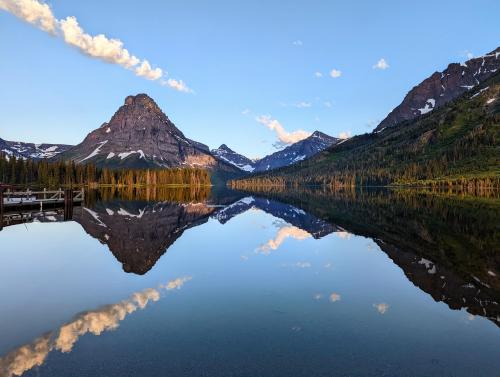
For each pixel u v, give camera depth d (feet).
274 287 58.08
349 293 55.26
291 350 36.09
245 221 156.35
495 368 33.37
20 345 36.83
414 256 83.20
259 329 41.11
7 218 145.69
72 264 73.05
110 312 46.21
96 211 182.91
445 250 90.53
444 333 41.04
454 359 34.99
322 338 39.01
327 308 48.44
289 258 81.25
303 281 61.72
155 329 40.86
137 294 53.88
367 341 38.55
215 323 42.75
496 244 97.30
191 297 52.60
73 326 41.63
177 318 44.27
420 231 122.01
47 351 35.53
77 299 51.34
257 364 33.30
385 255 84.58
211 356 34.65
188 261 77.30
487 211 190.19
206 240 105.81
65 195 176.45
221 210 213.25
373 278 64.28
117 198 307.37
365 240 105.70
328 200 323.57
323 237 111.55
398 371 32.60
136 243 98.37
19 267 70.18
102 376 31.09
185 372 31.81
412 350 36.68
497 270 70.18
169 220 153.69
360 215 179.01
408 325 43.09
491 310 48.39
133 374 31.42
